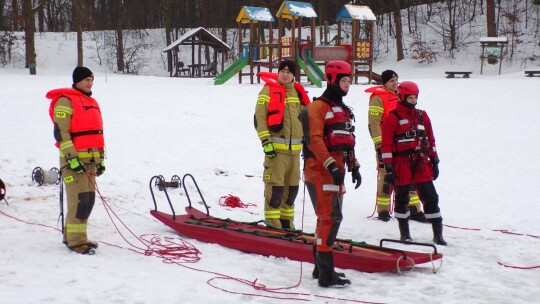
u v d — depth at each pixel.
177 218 7.52
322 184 5.31
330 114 5.35
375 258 5.74
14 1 45.31
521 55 43.91
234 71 29.94
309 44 28.31
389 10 52.31
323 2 56.66
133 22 57.62
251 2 53.91
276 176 7.48
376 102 8.45
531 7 49.91
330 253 5.31
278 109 7.37
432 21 51.69
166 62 53.28
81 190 6.22
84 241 6.30
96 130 6.33
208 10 59.75
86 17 44.22
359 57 29.89
